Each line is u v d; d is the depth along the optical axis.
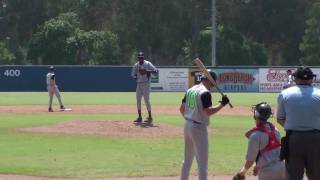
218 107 29.81
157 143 49.84
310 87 25.81
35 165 39.50
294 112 25.30
